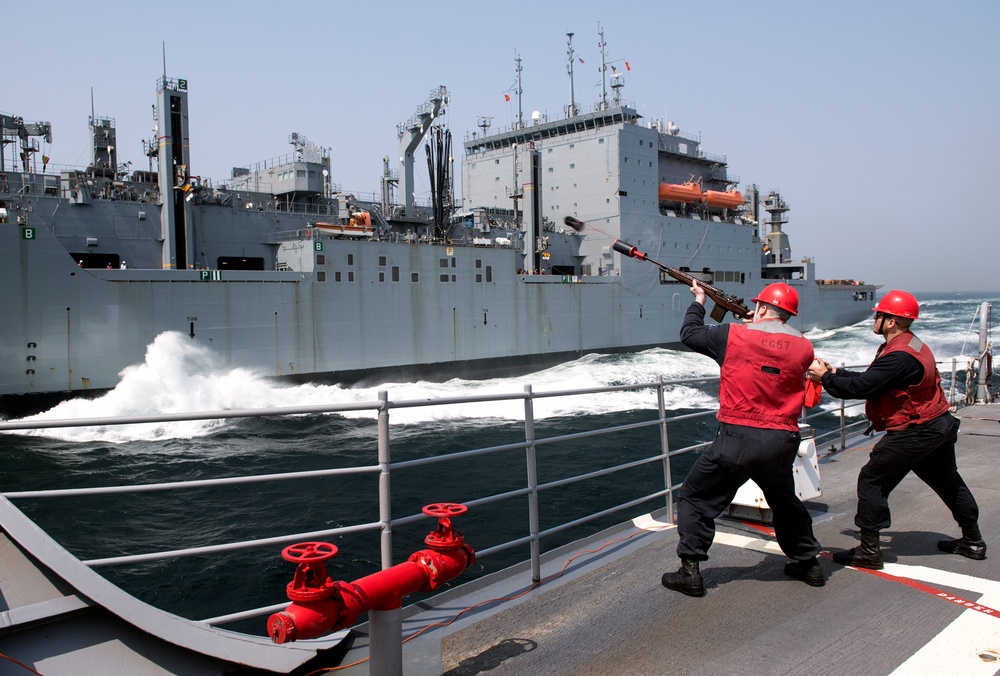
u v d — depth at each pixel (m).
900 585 5.21
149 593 11.18
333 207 35.56
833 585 5.22
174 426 23.59
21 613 3.34
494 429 24.36
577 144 43.25
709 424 25.30
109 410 23.45
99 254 26.12
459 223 41.34
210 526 14.18
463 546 3.95
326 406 4.23
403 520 4.54
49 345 22.59
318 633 3.26
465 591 5.30
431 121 36.97
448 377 33.12
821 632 4.43
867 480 5.59
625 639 4.37
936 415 5.34
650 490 16.72
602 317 40.22
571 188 43.62
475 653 4.22
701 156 49.69
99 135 29.84
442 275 32.50
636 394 31.70
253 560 12.37
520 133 47.25
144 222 27.14
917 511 7.28
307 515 14.80
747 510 6.85
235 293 26.14
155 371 24.38
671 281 44.50
